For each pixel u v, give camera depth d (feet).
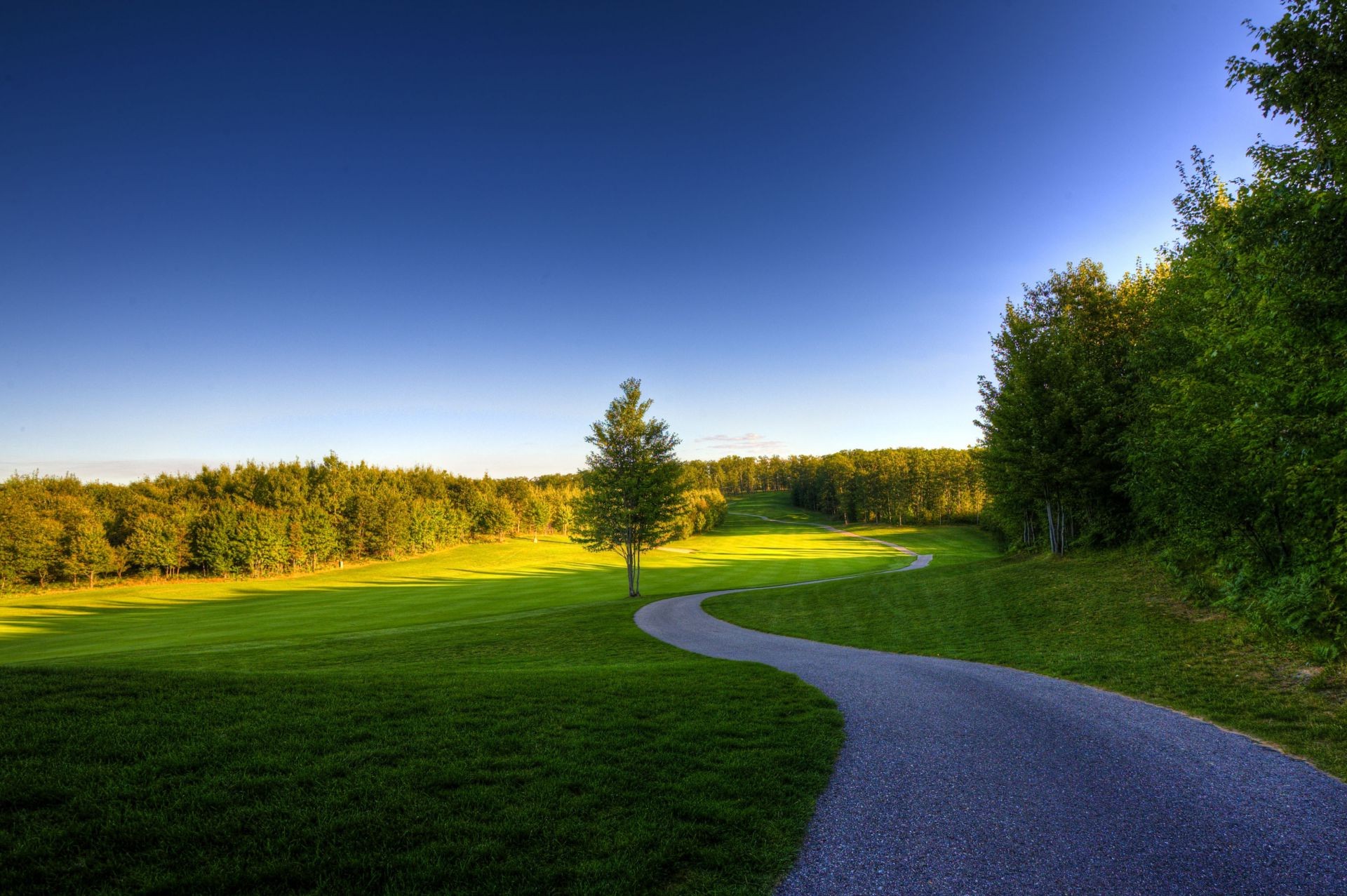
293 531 219.82
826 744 24.44
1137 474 60.49
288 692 27.76
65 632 100.01
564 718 25.72
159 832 15.16
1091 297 89.45
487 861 14.61
